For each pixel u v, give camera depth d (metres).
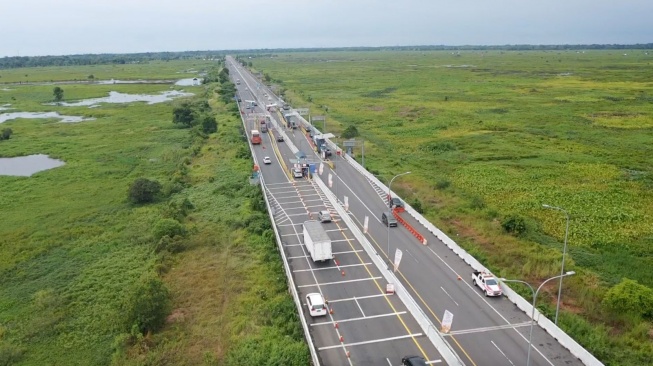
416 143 139.75
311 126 147.88
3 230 84.94
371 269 65.06
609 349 47.50
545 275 62.72
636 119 162.25
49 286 65.19
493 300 56.97
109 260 71.81
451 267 65.38
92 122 184.12
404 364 44.50
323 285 61.09
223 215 85.94
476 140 140.50
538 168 111.88
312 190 98.00
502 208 88.12
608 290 57.22
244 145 135.00
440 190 97.88
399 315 54.16
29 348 52.41
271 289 60.12
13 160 134.75
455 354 46.06
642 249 71.00
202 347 50.53
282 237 75.81
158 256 70.69
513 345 48.41
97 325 55.94
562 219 82.25
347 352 47.62
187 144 145.12
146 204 96.12
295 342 48.81
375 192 96.00
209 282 63.47
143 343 51.09
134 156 134.75
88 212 92.62
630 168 111.19
